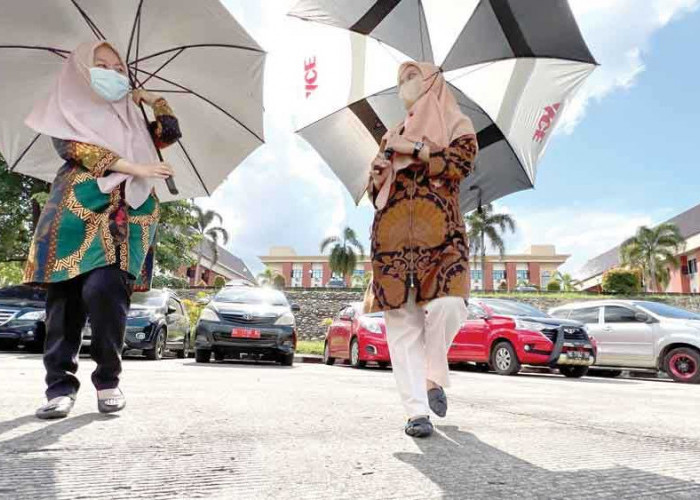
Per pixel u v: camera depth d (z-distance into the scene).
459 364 10.80
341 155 3.41
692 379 8.47
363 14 3.01
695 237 43.56
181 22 2.68
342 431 2.08
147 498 1.16
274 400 3.08
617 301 10.00
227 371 6.07
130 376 4.52
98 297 2.22
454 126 2.36
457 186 2.37
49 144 2.90
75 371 2.36
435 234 2.23
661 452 1.87
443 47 2.91
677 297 29.77
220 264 54.03
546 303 28.80
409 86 2.46
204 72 2.91
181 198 3.35
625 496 1.26
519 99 3.00
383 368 9.93
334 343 10.66
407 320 2.24
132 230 2.35
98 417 2.19
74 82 2.40
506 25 2.71
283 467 1.46
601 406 3.54
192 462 1.48
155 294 9.73
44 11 2.59
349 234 46.19
